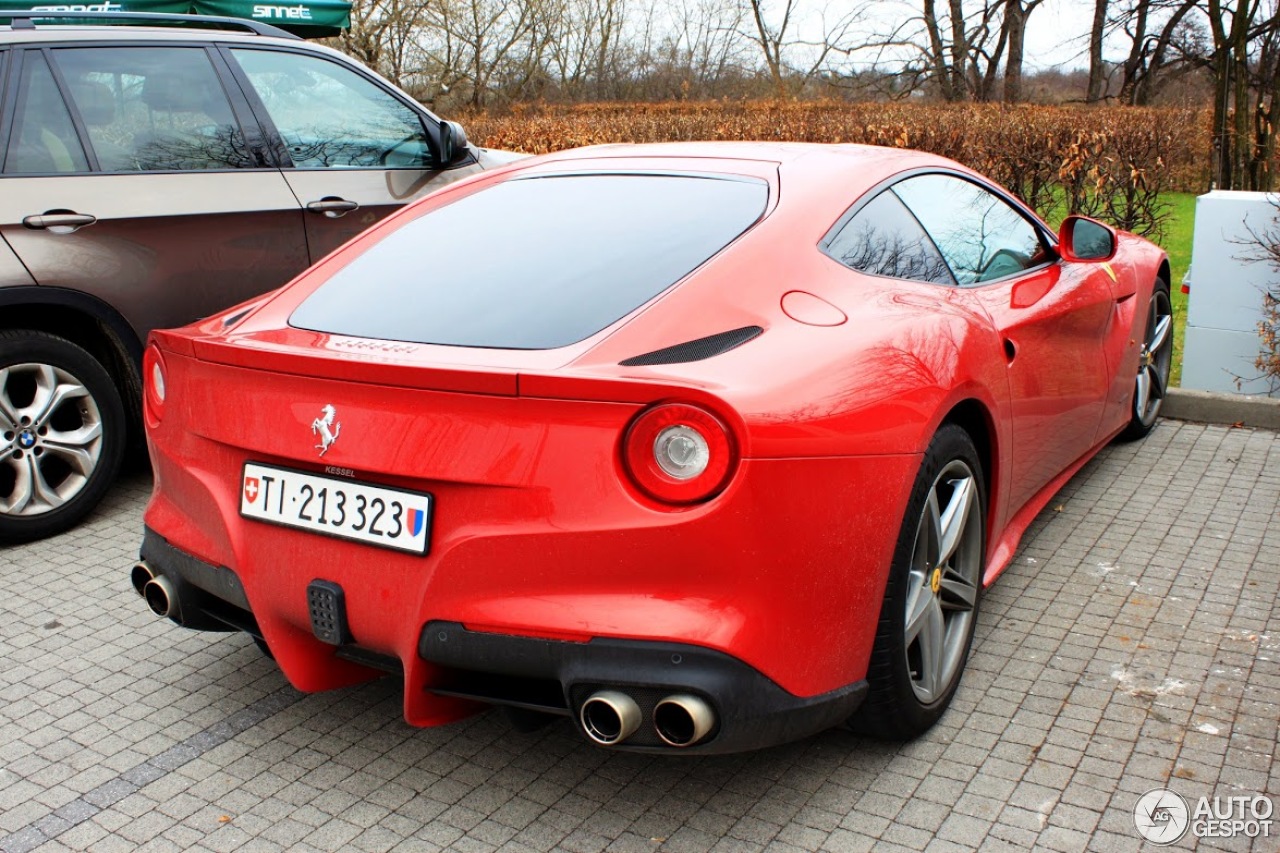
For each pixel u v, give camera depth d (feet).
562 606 7.23
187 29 16.66
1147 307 15.49
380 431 7.66
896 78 91.09
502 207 10.36
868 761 8.87
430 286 9.21
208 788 8.80
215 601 9.36
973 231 11.52
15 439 13.74
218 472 8.70
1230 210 18.60
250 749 9.34
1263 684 9.92
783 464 7.17
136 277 14.87
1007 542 11.22
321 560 8.02
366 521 7.79
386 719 9.80
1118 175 30.89
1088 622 11.18
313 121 17.08
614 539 7.09
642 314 8.13
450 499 7.48
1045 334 11.47
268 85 16.74
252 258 15.97
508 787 8.71
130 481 16.33
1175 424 17.90
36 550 13.82
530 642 7.29
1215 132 31.12
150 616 11.94
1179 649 10.59
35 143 14.40
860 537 7.76
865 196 10.00
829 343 8.10
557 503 7.16
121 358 15.25
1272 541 13.12
